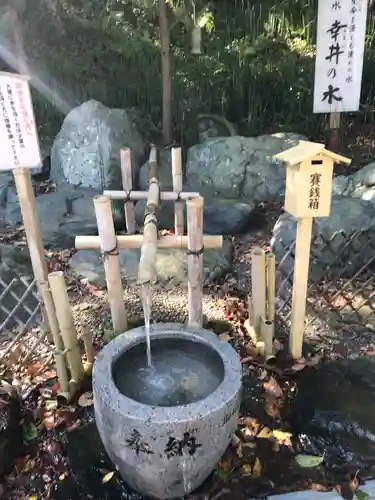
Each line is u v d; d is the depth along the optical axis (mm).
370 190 4586
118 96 7023
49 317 2457
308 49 7586
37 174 5965
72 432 2453
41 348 3031
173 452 1846
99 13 7539
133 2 7547
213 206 4809
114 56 7234
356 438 2332
